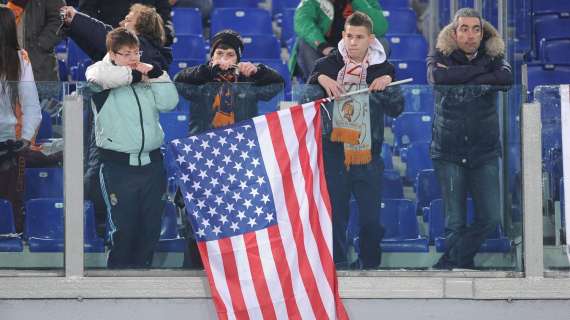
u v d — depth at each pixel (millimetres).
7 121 34875
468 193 35719
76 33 39438
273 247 34594
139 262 35219
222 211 34625
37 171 34969
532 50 54844
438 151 35562
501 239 35875
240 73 35688
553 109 35750
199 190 34688
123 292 35062
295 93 35688
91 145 34844
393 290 35562
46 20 44375
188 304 35344
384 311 35656
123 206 34969
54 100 34906
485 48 37281
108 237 35031
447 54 37312
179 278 35219
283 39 59344
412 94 35469
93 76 34625
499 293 35719
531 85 49906
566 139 35750
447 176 35625
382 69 36625
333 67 36500
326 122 35281
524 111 35625
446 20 53344
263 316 34500
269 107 35312
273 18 62500
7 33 36656
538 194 35750
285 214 34719
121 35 34719
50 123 34906
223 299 34344
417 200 35562
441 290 35625
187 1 59781
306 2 44469
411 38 56219
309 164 34938
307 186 34875
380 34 44875
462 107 35531
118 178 34906
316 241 34781
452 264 35750
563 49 53438
